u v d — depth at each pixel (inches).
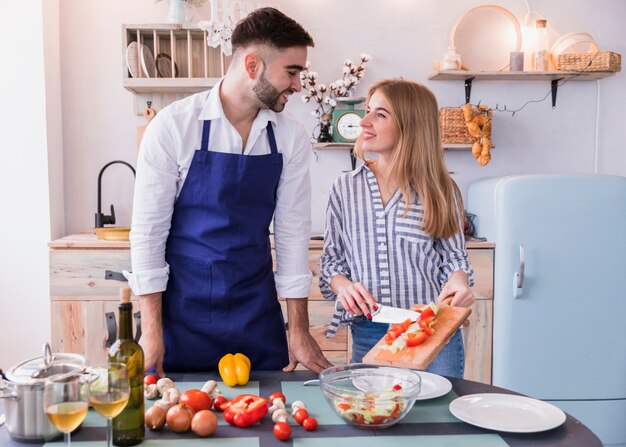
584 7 138.6
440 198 74.4
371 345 73.7
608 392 118.8
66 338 115.6
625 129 140.9
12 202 128.6
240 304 68.3
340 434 46.9
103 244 114.3
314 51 136.8
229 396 55.0
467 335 119.1
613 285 117.8
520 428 46.6
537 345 118.0
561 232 116.9
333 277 75.2
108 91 135.4
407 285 74.6
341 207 78.0
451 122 131.5
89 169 136.4
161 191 65.6
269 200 70.2
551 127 140.3
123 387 41.1
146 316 64.5
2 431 46.6
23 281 130.2
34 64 126.3
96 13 134.4
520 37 134.0
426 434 47.0
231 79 66.6
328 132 133.4
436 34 137.6
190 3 127.1
